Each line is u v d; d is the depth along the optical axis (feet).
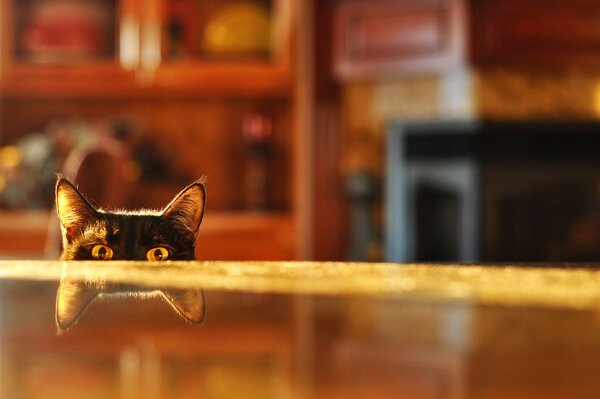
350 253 11.76
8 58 12.22
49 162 12.09
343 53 11.55
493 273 1.68
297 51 12.24
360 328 0.93
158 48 12.22
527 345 0.84
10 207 12.21
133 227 3.64
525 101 11.19
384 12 11.30
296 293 1.26
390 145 11.59
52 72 12.22
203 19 12.46
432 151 11.41
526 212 11.24
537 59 10.94
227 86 12.54
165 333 0.88
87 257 3.58
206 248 11.35
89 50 12.39
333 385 0.65
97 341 0.82
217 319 0.98
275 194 13.00
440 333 0.90
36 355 0.75
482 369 0.73
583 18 10.96
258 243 11.55
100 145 7.29
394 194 11.55
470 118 11.14
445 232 11.43
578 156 11.29
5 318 0.97
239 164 13.07
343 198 11.80
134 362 0.72
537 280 1.50
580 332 0.93
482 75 11.11
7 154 12.44
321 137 11.76
